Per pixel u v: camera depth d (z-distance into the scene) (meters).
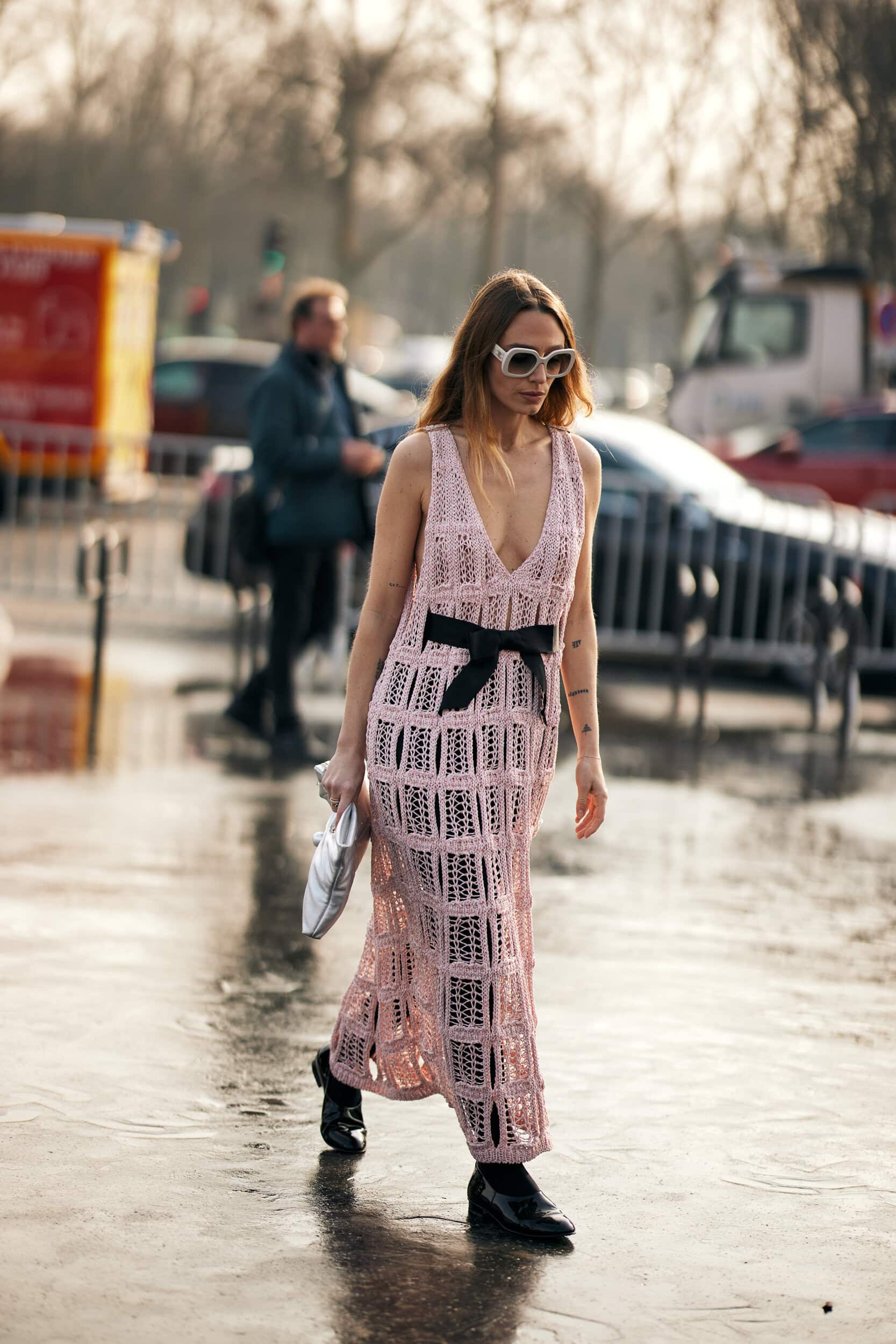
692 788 10.44
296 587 10.38
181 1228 4.30
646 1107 5.28
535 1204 4.39
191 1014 5.91
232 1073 5.39
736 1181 4.77
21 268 23.34
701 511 13.93
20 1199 4.41
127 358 24.34
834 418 21.78
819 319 25.50
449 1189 4.64
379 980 4.66
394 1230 4.36
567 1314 3.96
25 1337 3.71
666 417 26.48
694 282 45.12
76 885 7.45
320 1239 4.29
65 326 23.33
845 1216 4.56
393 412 26.78
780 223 40.09
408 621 4.50
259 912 7.22
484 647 4.40
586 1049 5.77
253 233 78.06
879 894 8.07
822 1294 4.11
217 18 61.62
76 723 11.30
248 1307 3.91
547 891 7.83
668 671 15.55
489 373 4.40
